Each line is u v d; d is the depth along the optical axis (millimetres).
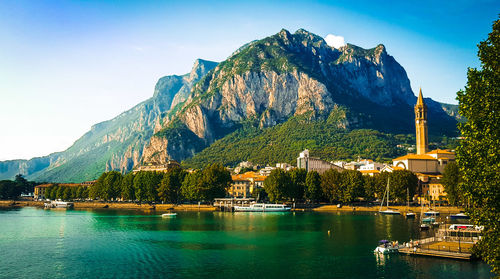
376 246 116438
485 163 53594
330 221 179500
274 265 95062
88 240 129875
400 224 165125
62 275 87312
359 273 87188
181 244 122000
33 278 85375
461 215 185250
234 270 90875
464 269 87500
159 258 102875
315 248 114750
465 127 57250
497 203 51781
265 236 136750
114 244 122688
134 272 89500
